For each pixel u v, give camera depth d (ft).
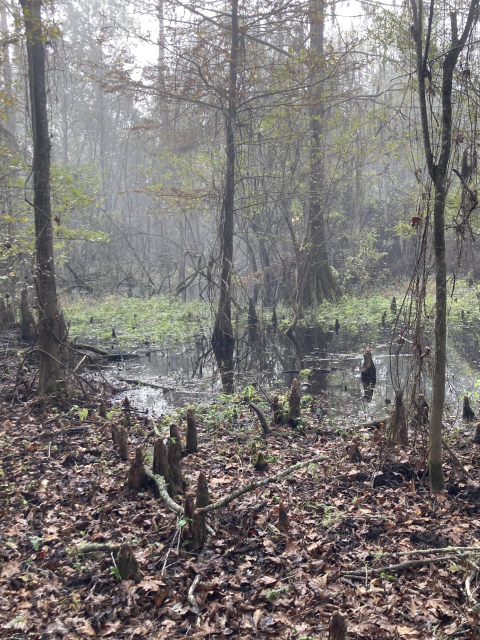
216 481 21.11
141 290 116.88
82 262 116.47
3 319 61.57
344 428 29.22
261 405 33.91
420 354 20.21
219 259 63.00
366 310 80.48
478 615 12.42
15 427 28.40
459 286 83.15
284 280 89.92
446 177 17.97
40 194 33.09
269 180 73.56
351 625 12.57
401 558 15.31
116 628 12.62
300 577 14.64
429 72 17.95
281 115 59.36
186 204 71.51
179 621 12.98
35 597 13.73
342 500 19.39
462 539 16.01
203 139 74.23
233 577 14.71
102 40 60.75
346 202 101.24
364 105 86.28
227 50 56.24
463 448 24.29
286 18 57.26
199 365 51.03
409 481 20.74
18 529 17.20
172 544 15.81
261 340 64.18
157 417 32.35
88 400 34.63
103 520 17.90
